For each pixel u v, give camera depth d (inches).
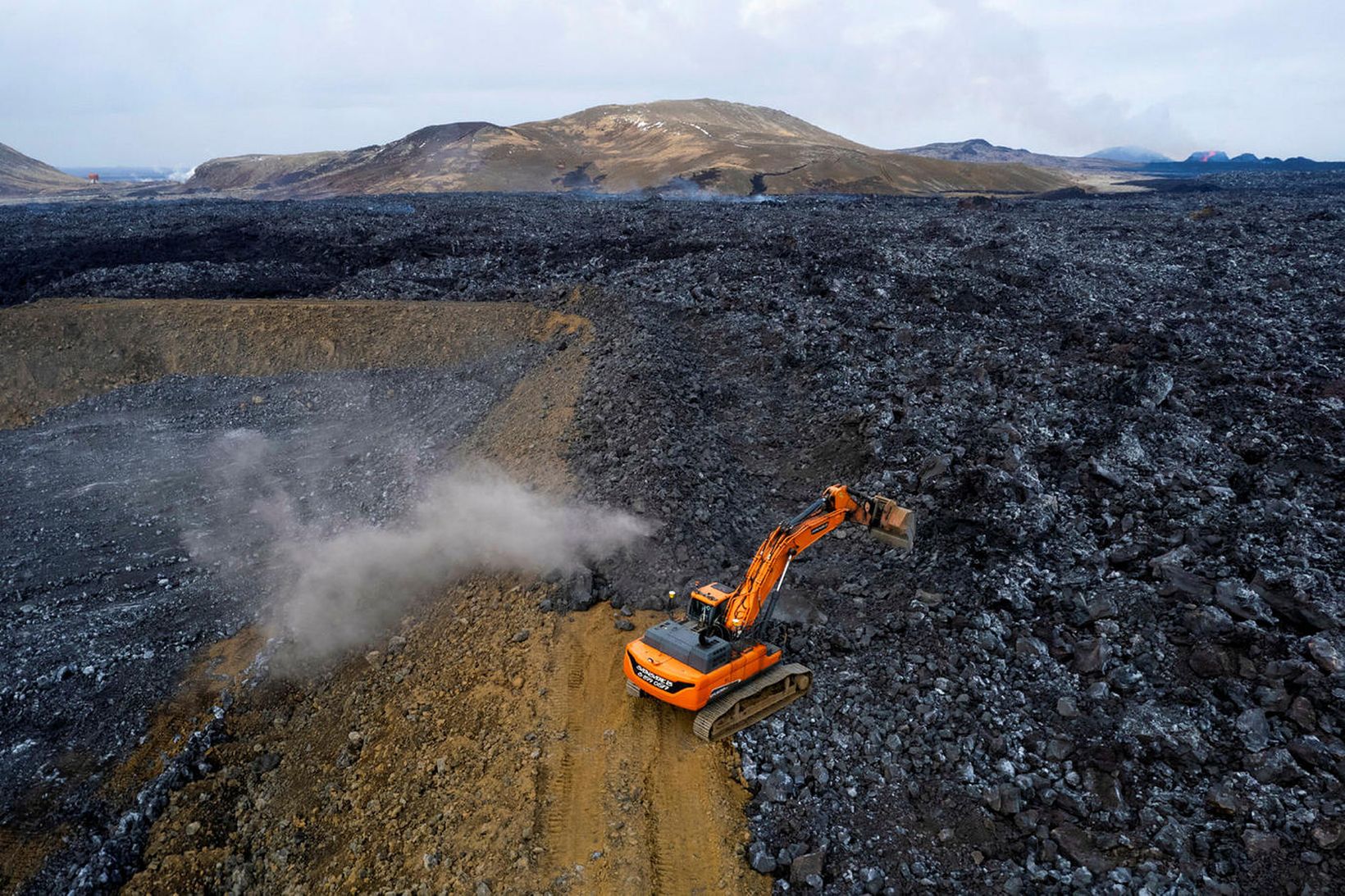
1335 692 531.8
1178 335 1374.3
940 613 673.0
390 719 671.8
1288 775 491.5
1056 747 537.6
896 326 1437.0
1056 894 452.8
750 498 927.7
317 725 711.1
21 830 646.5
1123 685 583.5
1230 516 768.3
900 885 464.8
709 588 585.0
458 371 1529.3
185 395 1526.8
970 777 521.3
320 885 541.0
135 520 1143.0
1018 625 661.3
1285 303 1598.2
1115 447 924.0
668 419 1022.4
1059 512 811.4
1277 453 915.4
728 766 541.0
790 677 585.3
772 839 494.6
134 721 753.6
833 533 840.9
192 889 577.0
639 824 502.6
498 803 529.0
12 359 1531.7
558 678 621.0
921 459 944.3
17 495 1216.8
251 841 608.7
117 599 954.7
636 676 563.5
